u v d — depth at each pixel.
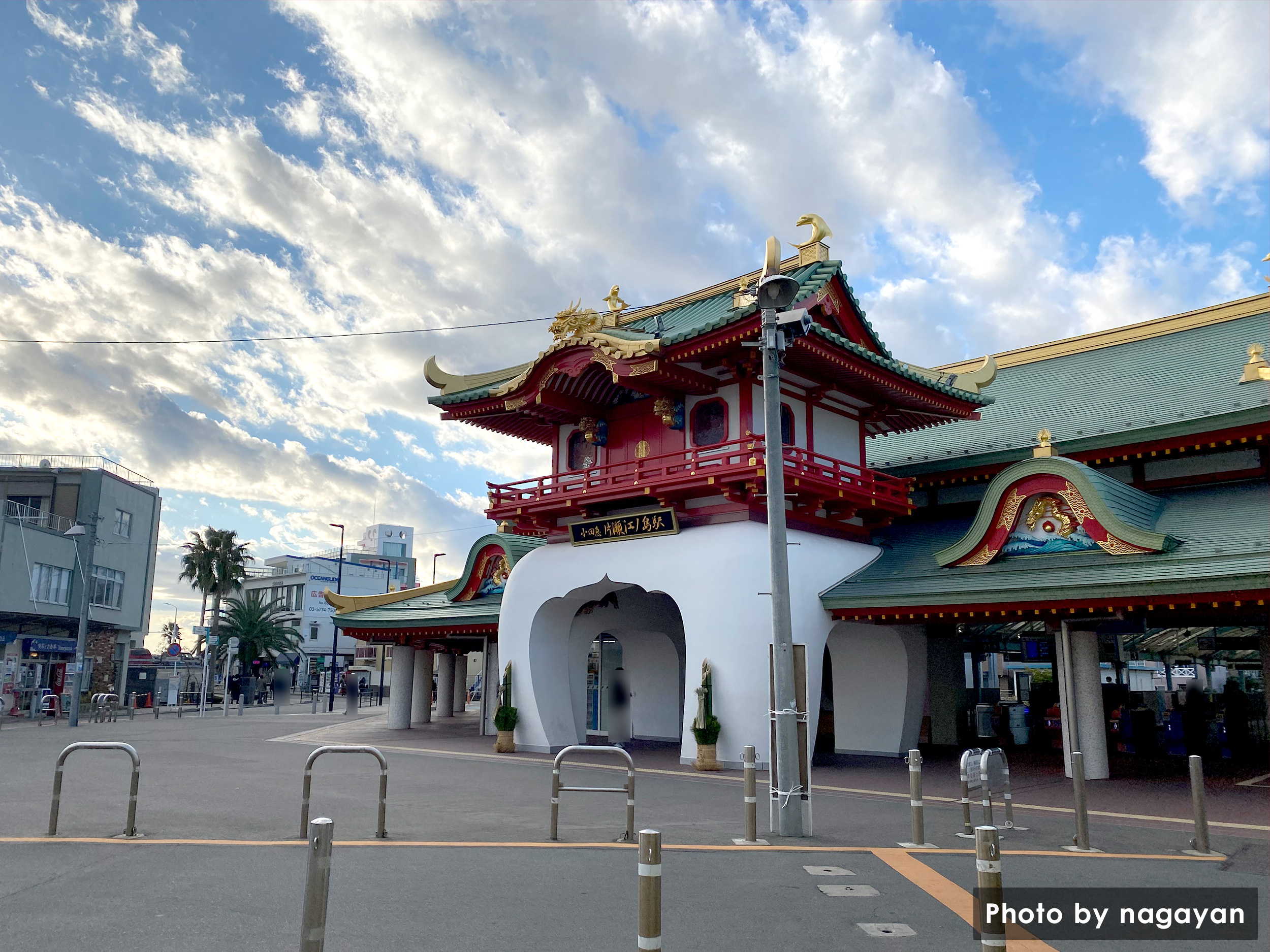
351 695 47.41
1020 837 12.80
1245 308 27.17
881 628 25.05
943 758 23.80
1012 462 24.58
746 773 12.17
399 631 33.31
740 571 21.25
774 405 13.41
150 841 11.15
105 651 57.09
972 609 19.95
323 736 30.58
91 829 12.02
